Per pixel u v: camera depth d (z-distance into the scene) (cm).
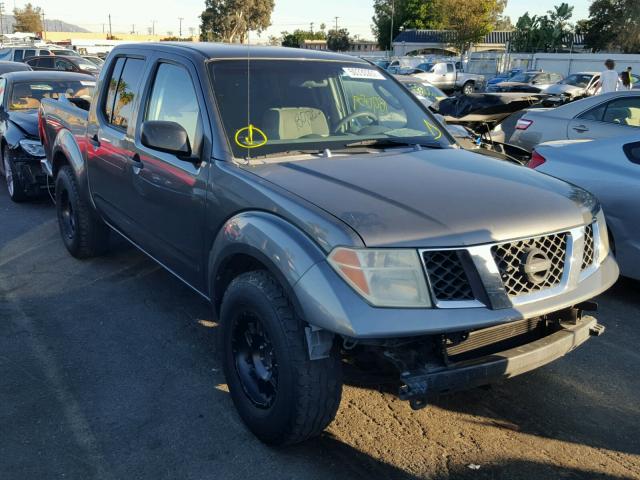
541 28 5728
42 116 682
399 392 269
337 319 259
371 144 392
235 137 361
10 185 856
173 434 333
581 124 773
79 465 308
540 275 286
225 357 336
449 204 292
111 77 511
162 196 404
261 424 311
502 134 849
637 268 500
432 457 314
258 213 311
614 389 381
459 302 268
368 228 270
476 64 4488
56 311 491
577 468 307
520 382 387
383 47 7238
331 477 300
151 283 550
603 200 512
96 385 382
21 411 353
